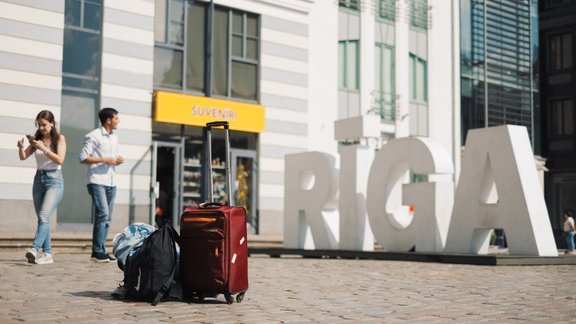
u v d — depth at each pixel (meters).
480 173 11.74
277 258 12.96
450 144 23.97
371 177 13.24
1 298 5.40
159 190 17.31
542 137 31.44
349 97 21.23
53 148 8.41
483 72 25.56
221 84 18.64
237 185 18.73
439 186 12.24
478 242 11.96
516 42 27.11
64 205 15.67
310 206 14.08
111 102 16.42
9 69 14.88
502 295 6.28
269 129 19.27
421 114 23.23
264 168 19.09
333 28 20.84
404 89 22.62
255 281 7.42
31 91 15.12
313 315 4.85
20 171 14.90
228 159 5.75
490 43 25.92
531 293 6.47
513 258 10.32
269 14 19.45
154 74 17.45
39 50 15.27
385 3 22.36
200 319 4.56
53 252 12.65
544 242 11.00
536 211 11.10
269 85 19.38
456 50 24.28
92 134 8.90
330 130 20.58
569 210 30.48
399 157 12.74
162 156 17.41
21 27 15.05
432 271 9.07
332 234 13.94
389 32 22.44
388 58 22.38
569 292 6.58
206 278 5.34
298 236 14.43
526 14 27.62
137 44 16.89
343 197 13.61
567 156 30.59
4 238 12.42
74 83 15.95
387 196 12.97
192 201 17.89
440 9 24.02
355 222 13.34
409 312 5.07
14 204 14.77
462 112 24.70
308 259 12.28
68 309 4.88
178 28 17.94
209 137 5.83
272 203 19.22
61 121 15.73
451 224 12.12
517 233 11.13
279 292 6.32
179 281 5.46
